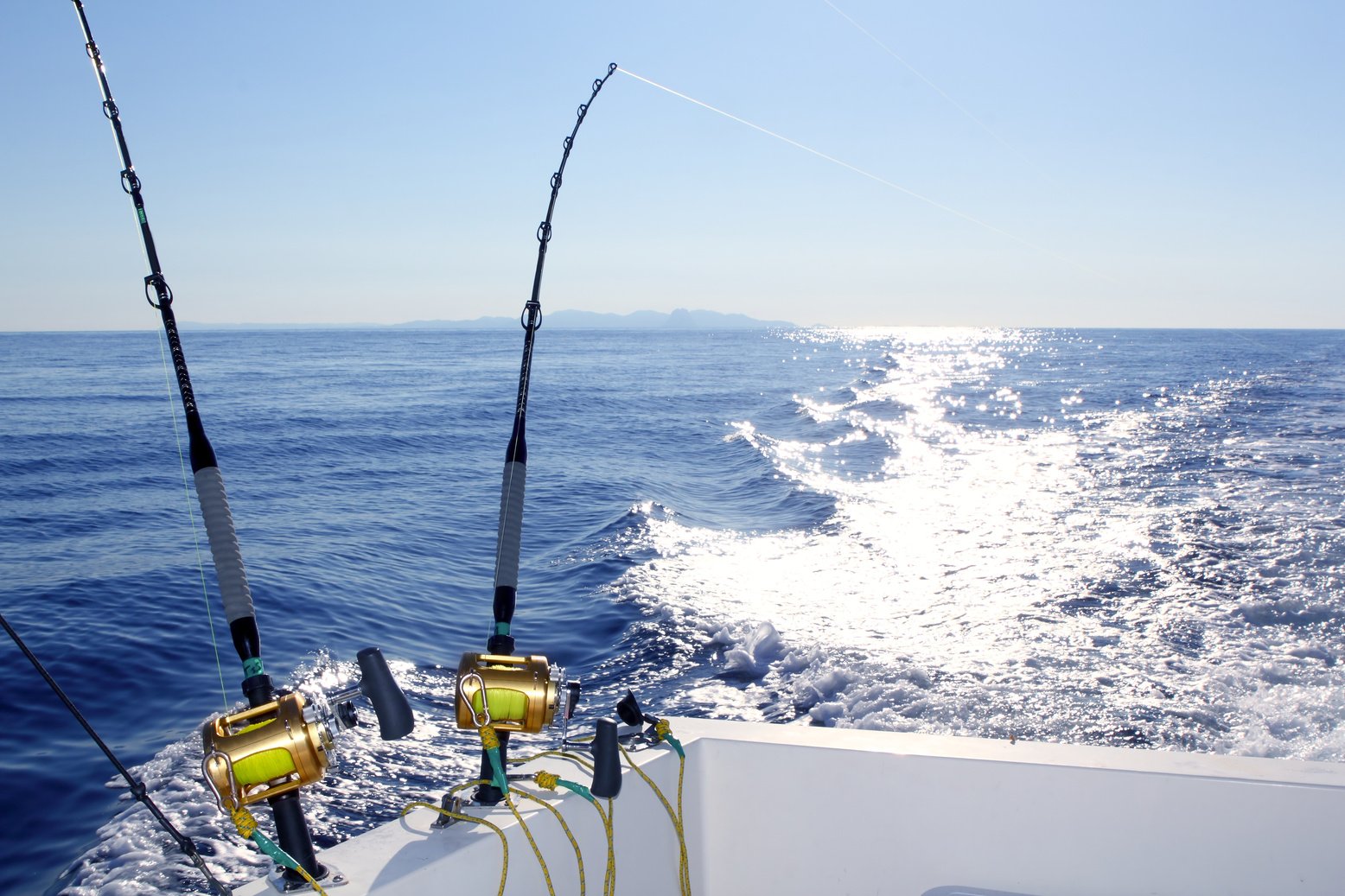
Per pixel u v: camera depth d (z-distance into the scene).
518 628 8.35
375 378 50.31
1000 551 10.95
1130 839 1.64
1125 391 38.28
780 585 9.56
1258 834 1.60
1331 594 8.89
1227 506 13.23
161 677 6.91
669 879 1.76
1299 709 6.43
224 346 110.25
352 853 1.42
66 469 17.70
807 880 1.78
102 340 127.94
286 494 15.69
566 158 1.99
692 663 7.38
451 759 5.51
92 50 1.56
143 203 1.53
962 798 1.70
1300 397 34.03
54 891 4.26
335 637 7.92
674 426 27.12
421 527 13.08
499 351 95.94
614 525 12.49
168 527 12.61
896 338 179.38
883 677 6.91
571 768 1.72
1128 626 8.15
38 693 6.51
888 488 15.75
